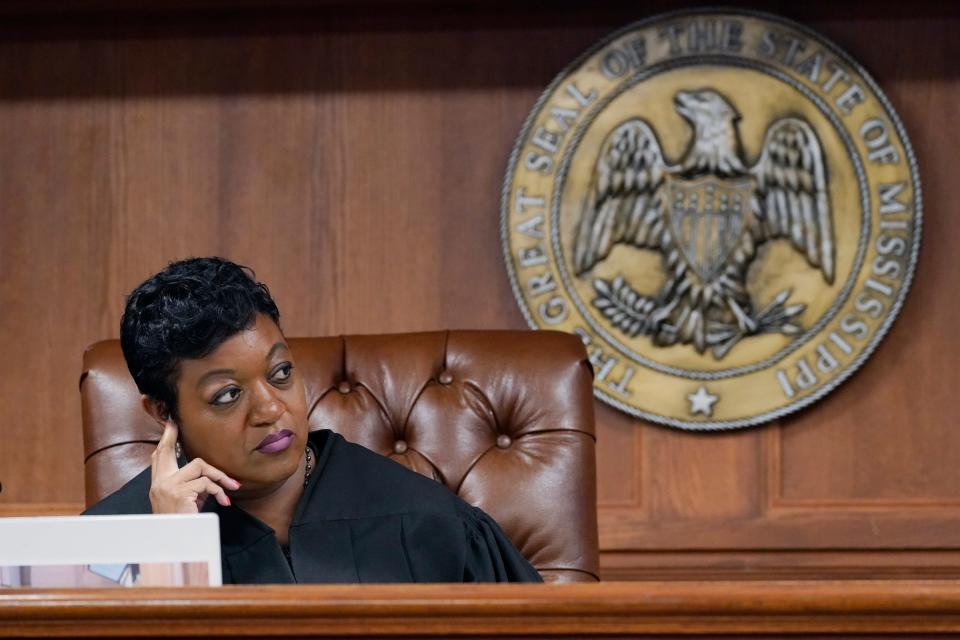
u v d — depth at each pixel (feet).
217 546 13.56
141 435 22.29
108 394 22.43
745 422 32.50
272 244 34.09
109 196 34.35
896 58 32.78
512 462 22.13
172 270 17.48
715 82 32.55
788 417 32.94
